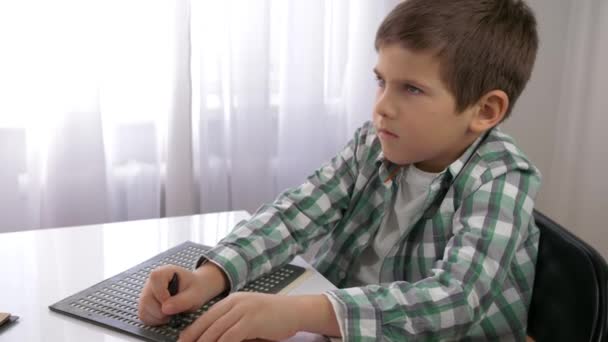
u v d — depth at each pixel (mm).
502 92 830
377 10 1712
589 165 2010
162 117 1552
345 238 994
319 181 991
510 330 844
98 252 871
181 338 628
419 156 827
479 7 808
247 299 660
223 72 1575
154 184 1580
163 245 905
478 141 870
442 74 769
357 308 666
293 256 882
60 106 1419
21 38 1360
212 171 1628
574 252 763
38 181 1448
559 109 2059
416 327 672
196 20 1508
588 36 1956
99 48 1428
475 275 715
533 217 866
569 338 752
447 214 861
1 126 1385
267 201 1686
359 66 1745
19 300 714
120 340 633
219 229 981
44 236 926
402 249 917
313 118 1697
